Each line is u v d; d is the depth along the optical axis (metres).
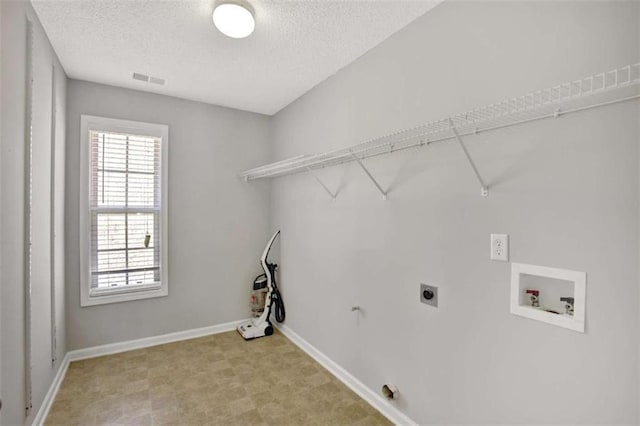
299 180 3.11
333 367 2.55
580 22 1.16
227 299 3.46
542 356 1.28
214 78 2.74
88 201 2.76
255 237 3.63
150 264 3.08
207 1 1.76
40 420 1.87
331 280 2.61
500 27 1.42
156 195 3.11
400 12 1.81
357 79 2.35
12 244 1.45
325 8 1.79
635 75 1.04
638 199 1.03
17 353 1.51
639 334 1.03
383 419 1.99
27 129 1.63
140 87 2.93
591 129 1.14
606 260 1.10
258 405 2.11
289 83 2.82
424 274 1.79
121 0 1.74
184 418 1.97
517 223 1.36
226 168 3.46
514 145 1.37
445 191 1.68
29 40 1.66
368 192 2.21
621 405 1.07
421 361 1.81
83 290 2.74
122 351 2.90
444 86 1.68
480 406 1.50
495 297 1.44
